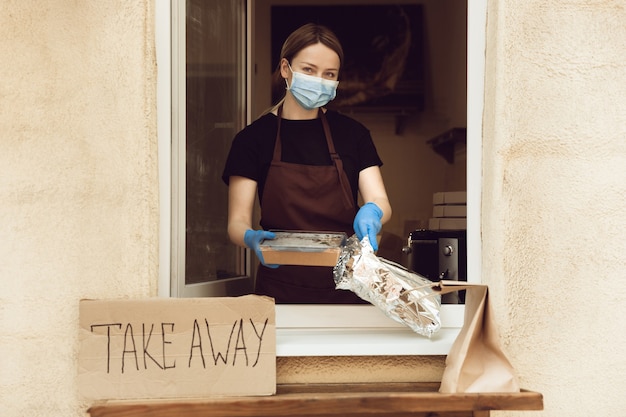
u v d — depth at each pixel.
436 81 4.21
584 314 1.63
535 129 1.62
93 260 1.58
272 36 4.30
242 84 2.64
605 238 1.63
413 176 4.20
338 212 2.08
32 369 1.58
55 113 1.58
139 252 1.58
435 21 4.22
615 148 1.64
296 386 1.59
